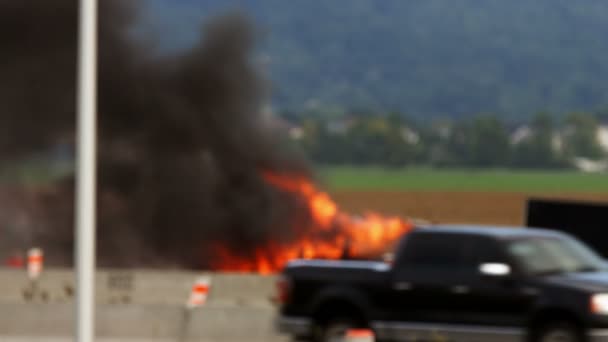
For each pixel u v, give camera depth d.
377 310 53.53
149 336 61.06
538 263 51.44
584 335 48.44
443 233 53.06
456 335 51.72
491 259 51.53
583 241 77.50
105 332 61.34
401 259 53.69
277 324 55.38
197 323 60.94
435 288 52.38
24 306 63.41
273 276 79.94
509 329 50.50
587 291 48.78
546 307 49.59
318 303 54.44
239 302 79.31
